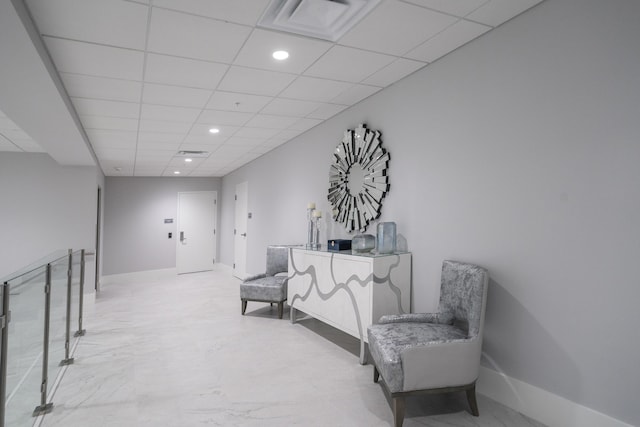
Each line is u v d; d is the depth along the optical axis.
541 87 2.24
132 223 8.68
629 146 1.86
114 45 2.55
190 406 2.52
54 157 5.29
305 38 2.57
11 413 1.84
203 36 2.49
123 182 8.63
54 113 3.34
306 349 3.59
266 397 2.63
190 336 4.04
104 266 8.29
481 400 2.51
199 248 9.47
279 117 4.41
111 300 6.07
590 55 2.01
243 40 2.56
